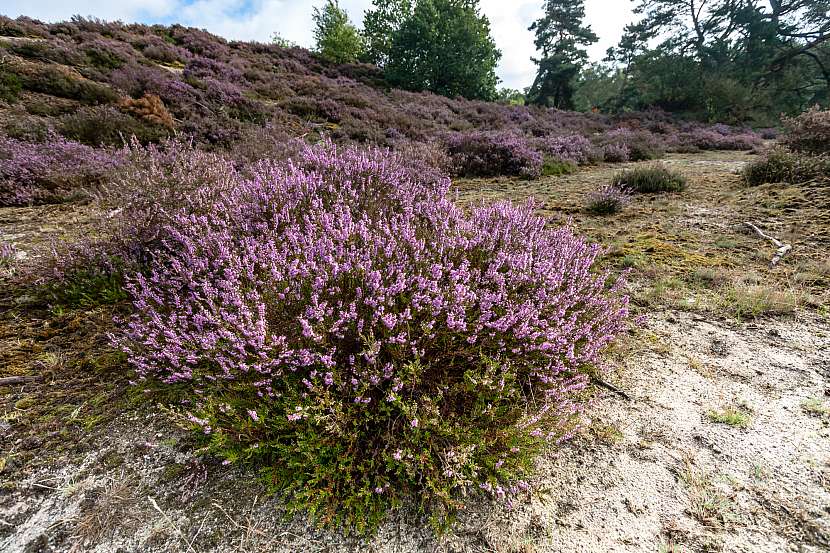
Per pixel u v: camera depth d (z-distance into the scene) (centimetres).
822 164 684
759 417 220
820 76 3397
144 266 329
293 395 189
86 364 244
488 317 225
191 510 171
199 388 215
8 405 215
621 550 159
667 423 220
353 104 1616
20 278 330
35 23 1625
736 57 3278
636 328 310
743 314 321
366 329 216
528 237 327
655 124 2098
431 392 209
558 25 4538
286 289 223
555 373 222
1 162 585
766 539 160
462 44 2659
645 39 4172
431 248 285
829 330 291
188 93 1161
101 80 1151
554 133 1661
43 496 173
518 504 179
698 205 619
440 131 1347
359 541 163
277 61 2112
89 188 591
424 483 186
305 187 385
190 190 385
